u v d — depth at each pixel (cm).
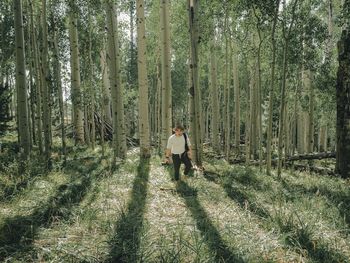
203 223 545
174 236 459
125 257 419
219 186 812
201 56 1811
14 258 402
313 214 586
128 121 2855
